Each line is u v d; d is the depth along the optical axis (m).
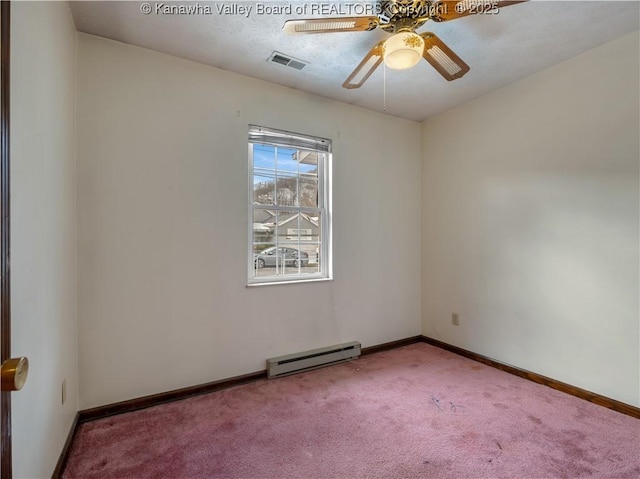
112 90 2.06
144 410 2.09
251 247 2.64
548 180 2.45
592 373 2.21
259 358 2.59
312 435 1.82
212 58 2.28
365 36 2.03
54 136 1.49
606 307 2.15
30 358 1.15
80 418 1.94
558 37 2.06
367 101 3.02
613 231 2.11
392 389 2.39
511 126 2.69
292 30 1.56
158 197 2.20
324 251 3.01
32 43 1.20
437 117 3.38
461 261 3.13
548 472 1.54
